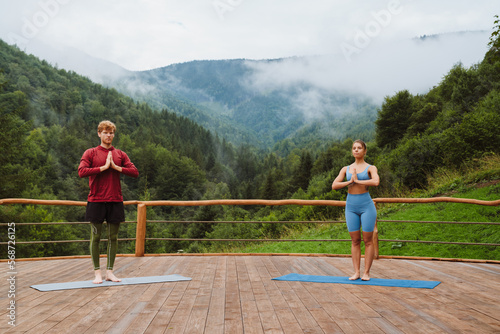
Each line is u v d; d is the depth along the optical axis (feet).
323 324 8.87
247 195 340.39
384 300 11.22
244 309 10.27
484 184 38.68
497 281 14.16
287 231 50.62
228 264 18.48
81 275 15.64
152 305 10.73
